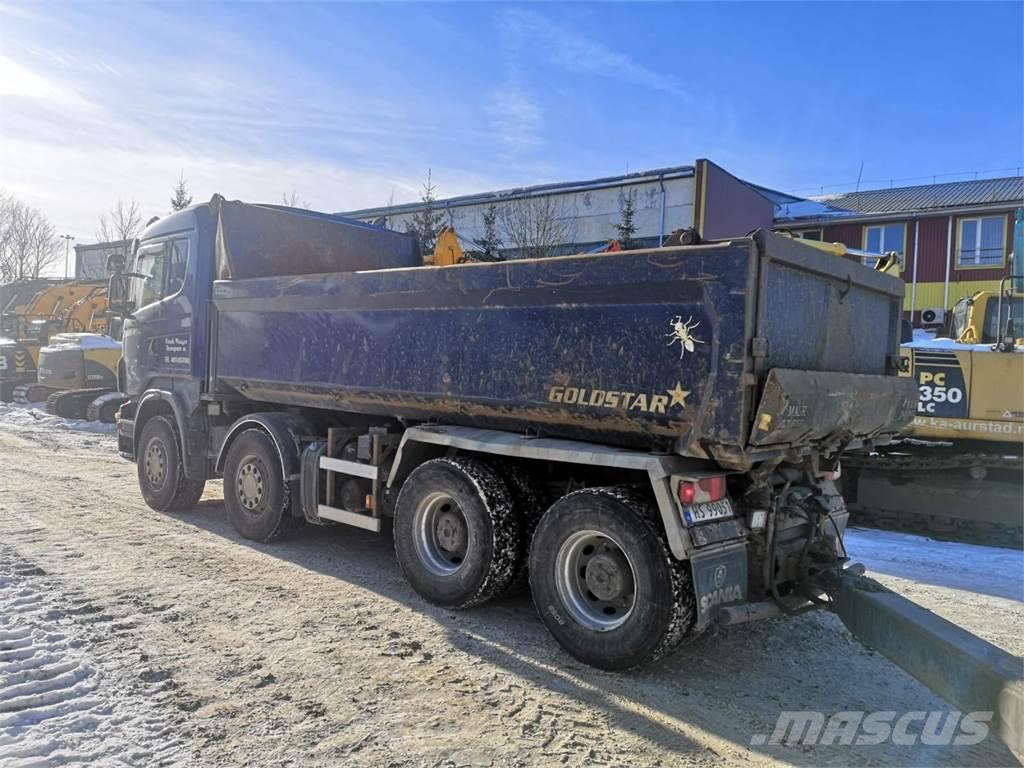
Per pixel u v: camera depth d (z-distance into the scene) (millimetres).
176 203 31000
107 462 10914
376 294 5465
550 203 20672
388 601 5160
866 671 4238
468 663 4172
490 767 3111
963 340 8867
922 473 7836
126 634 4363
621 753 3273
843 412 4234
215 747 3178
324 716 3484
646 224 19125
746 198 20188
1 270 46125
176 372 7477
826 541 4559
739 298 3695
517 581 4898
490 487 4805
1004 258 24984
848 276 4621
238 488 6730
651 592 3902
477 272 4785
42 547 6184
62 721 3354
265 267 7242
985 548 7160
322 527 7227
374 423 6223
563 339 4391
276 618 4746
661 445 4113
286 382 6270
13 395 19188
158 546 6371
